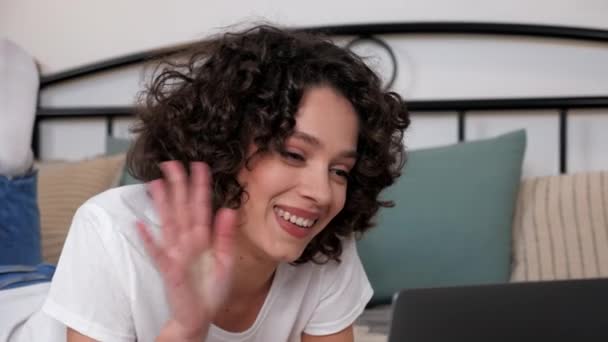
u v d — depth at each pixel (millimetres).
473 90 1653
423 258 1365
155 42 1906
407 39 1691
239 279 824
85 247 778
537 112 1613
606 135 1559
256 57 759
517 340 462
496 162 1424
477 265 1353
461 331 467
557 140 1600
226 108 747
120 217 795
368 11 1716
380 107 788
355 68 767
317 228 761
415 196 1405
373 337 1112
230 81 756
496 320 466
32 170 1463
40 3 2039
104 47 1968
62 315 760
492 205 1387
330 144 725
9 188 1236
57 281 780
